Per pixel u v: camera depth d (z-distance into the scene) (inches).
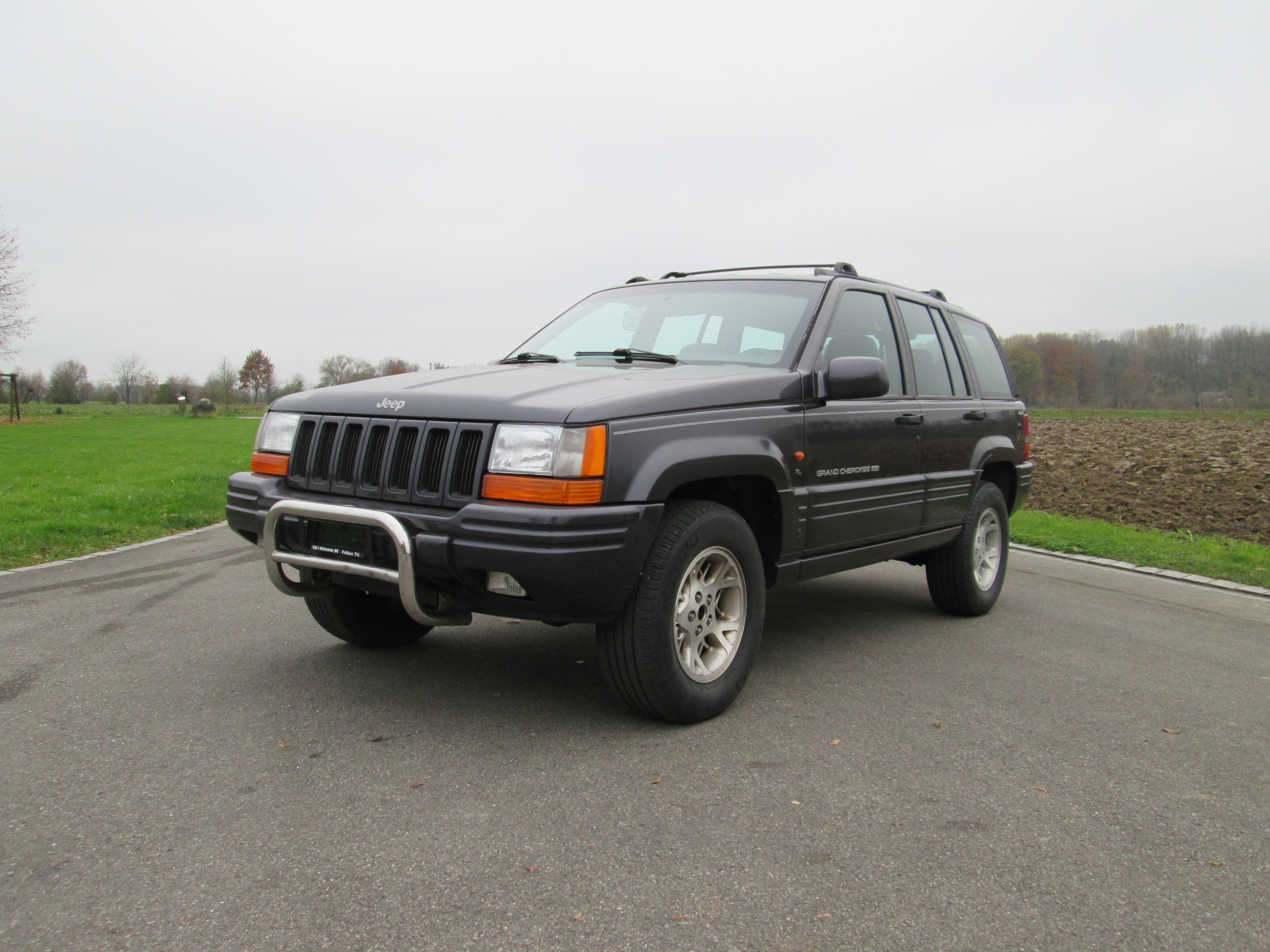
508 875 87.1
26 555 277.1
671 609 123.0
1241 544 347.6
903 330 186.4
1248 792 113.4
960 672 163.5
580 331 180.9
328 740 121.0
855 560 166.4
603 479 113.1
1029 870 91.6
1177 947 78.7
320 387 147.3
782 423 142.2
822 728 131.2
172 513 375.6
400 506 121.5
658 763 116.0
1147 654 180.5
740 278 176.6
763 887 86.4
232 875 86.1
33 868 86.9
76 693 138.9
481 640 174.1
